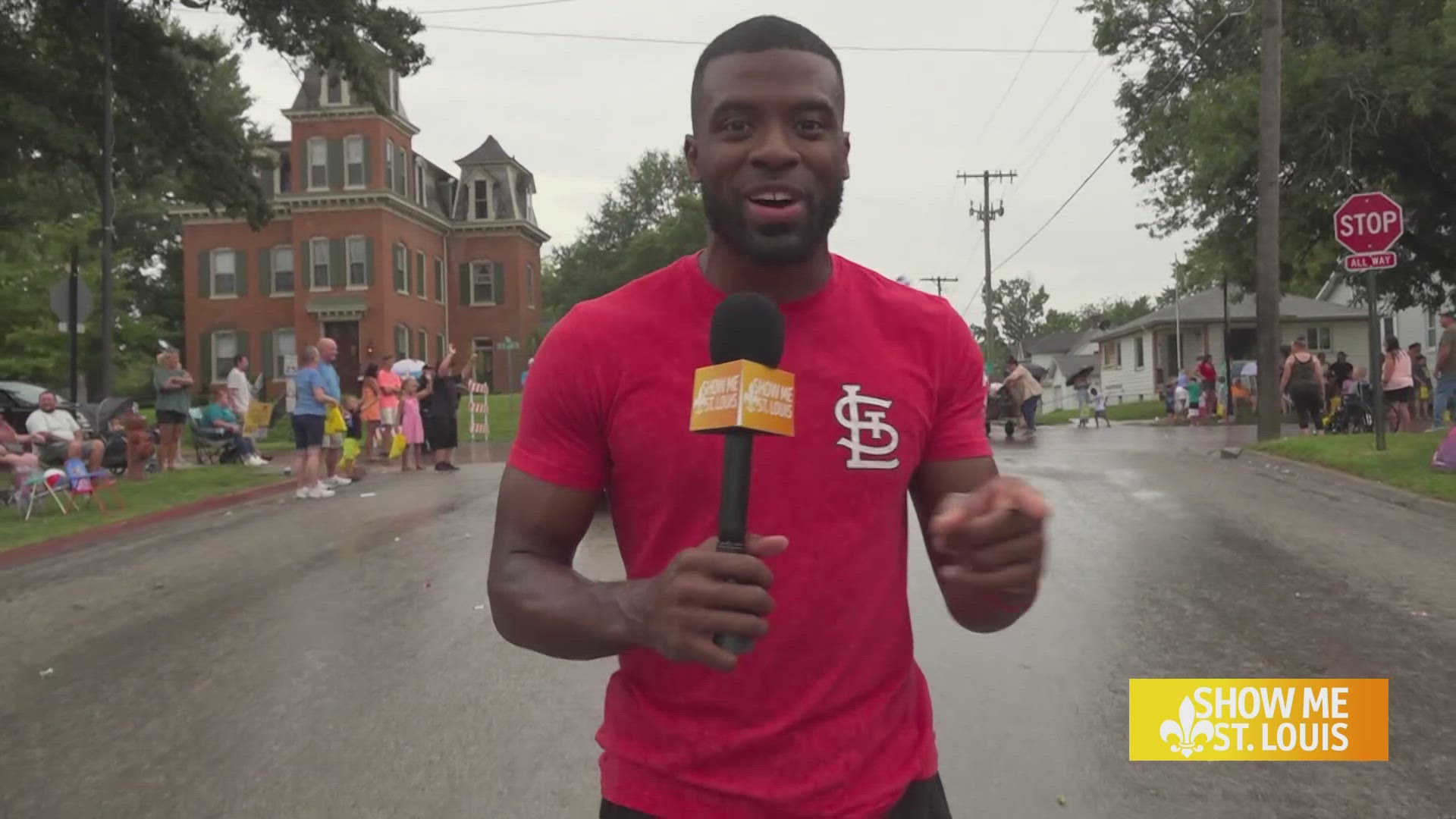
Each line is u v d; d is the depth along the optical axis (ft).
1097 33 90.58
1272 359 52.31
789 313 5.32
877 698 5.27
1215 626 18.63
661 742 5.21
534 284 160.25
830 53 5.32
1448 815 11.51
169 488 43.34
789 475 5.10
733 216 5.15
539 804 12.21
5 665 18.67
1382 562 23.58
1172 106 87.92
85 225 102.42
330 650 18.79
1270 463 42.80
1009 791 12.29
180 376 52.26
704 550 4.30
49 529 33.14
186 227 136.36
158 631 20.72
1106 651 17.29
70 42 63.31
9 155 60.44
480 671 17.12
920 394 5.40
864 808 5.13
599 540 27.43
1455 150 69.26
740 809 5.09
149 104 65.26
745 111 5.14
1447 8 65.31
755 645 5.06
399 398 56.90
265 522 34.76
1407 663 16.42
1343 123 71.46
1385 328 136.56
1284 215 73.77
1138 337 160.45
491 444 79.00
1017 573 4.45
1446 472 34.63
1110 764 12.94
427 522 32.81
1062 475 41.24
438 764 13.43
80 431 44.32
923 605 20.42
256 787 13.00
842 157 5.30
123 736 14.96
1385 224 41.39
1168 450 53.11
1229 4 83.56
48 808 12.64
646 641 4.44
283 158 135.13
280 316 134.82
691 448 5.09
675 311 5.30
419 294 142.31
